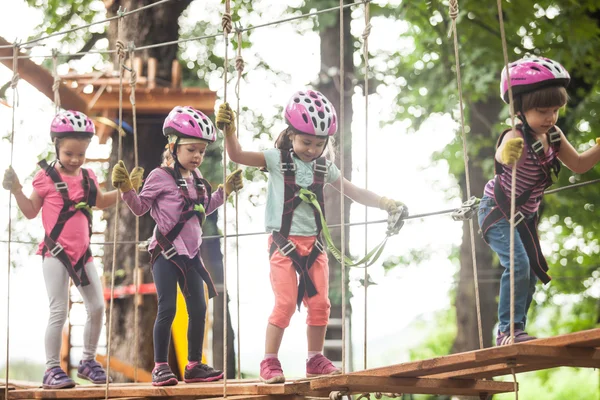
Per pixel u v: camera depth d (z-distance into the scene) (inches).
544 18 565.9
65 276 304.3
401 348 1254.3
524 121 244.1
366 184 253.6
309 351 263.9
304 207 266.8
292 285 261.4
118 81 486.6
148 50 515.8
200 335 294.8
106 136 511.5
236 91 273.6
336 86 584.4
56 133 306.7
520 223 245.8
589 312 732.7
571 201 605.0
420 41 626.5
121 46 302.2
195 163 293.7
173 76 510.3
